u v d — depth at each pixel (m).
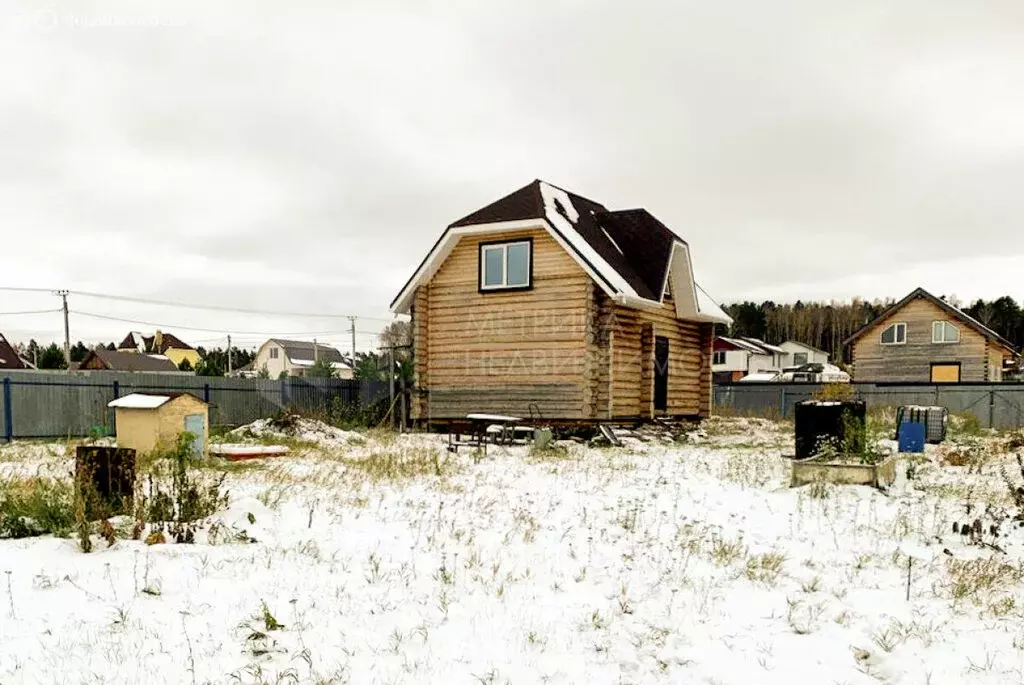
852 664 4.86
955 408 32.38
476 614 5.53
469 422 21.36
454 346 21.97
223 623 4.99
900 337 45.00
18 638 4.52
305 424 18.98
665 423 22.19
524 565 6.86
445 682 4.41
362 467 13.09
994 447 18.25
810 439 12.88
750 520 9.30
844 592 6.34
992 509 9.83
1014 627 5.56
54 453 15.09
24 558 6.03
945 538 8.44
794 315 125.75
